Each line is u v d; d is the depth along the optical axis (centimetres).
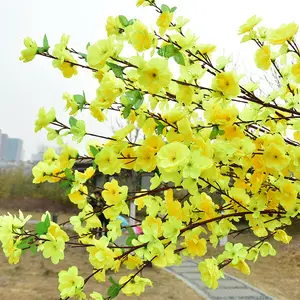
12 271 816
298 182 158
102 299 144
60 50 134
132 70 133
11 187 2514
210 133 145
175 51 125
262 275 909
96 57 121
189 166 120
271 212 163
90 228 162
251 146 137
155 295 691
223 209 167
